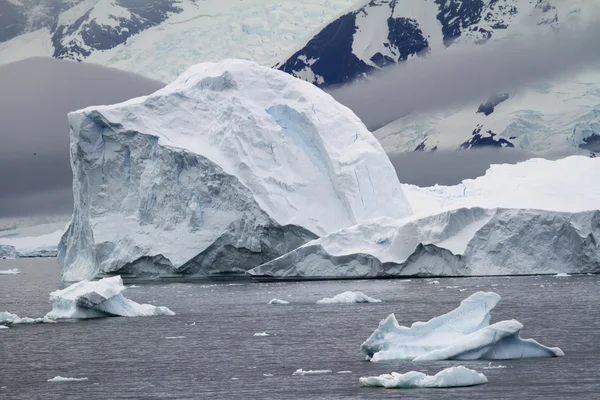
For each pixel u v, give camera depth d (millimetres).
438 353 101375
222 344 122062
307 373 98625
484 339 101000
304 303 177000
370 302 173250
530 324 134375
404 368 98438
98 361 111062
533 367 96562
